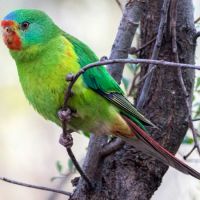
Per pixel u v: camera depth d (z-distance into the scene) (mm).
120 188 9914
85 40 18172
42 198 17344
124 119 9914
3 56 18406
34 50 9719
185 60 10555
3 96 18438
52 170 17734
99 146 9797
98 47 18141
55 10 18312
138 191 9953
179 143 10375
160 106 10375
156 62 7379
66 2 18344
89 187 9750
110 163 10117
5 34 9961
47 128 18359
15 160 17906
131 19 10312
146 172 10078
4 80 18422
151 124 9742
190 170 9398
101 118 9875
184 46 10570
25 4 18359
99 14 18359
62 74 9508
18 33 9883
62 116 8914
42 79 9602
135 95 11039
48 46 9727
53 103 9633
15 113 18406
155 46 9727
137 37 11977
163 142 10250
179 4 10648
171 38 10500
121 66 10391
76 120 9922
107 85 9852
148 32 10891
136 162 10102
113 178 9977
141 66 10859
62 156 17969
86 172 9820
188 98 9922
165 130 10281
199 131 11727
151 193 10125
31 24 9898
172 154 10148
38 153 18031
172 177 14523
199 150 9555
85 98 9633
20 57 9820
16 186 17422
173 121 10320
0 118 18312
